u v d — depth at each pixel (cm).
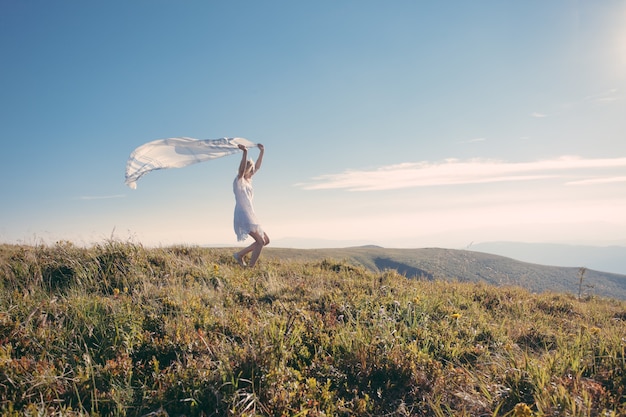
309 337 545
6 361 407
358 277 1057
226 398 379
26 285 736
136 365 446
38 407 352
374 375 460
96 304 586
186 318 572
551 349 611
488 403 409
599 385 417
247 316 598
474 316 747
